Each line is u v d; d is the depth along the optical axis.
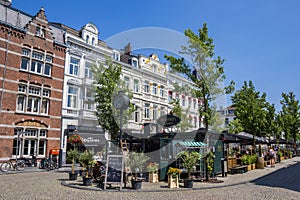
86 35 24.08
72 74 22.75
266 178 13.09
